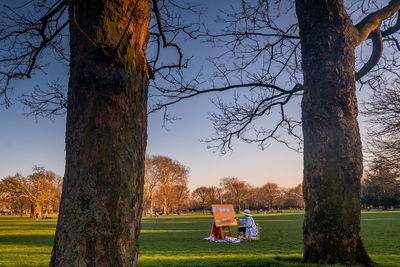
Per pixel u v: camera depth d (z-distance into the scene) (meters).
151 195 91.69
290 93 9.54
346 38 7.12
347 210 6.56
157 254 12.20
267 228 27.41
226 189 129.00
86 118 2.98
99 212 2.79
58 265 2.73
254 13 8.96
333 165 6.70
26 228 33.62
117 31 3.20
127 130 3.09
